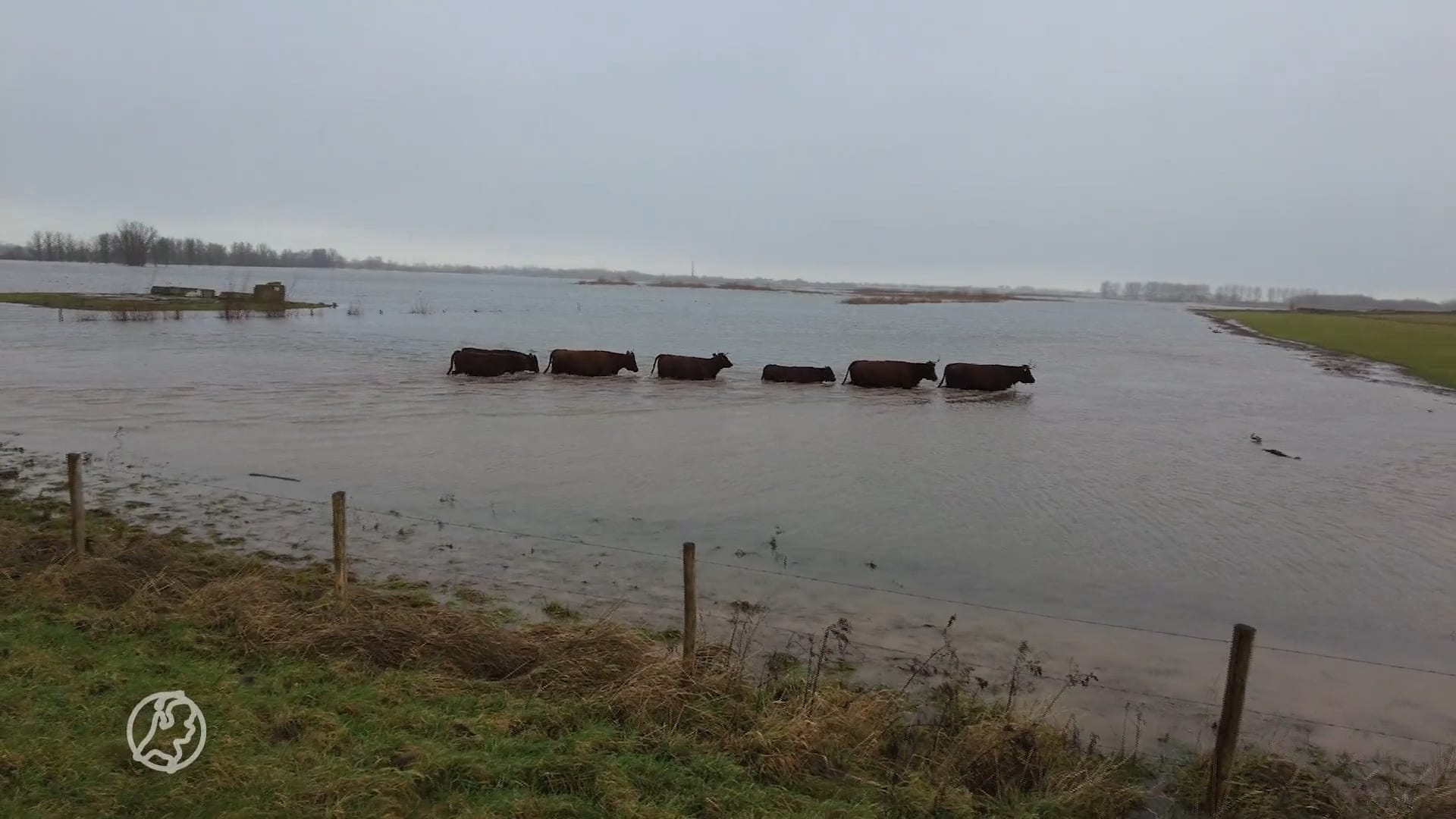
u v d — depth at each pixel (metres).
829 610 9.34
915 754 6.41
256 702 6.38
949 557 11.26
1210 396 30.03
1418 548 12.17
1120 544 12.05
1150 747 6.73
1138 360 45.47
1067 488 15.27
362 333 47.91
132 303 59.81
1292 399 29.39
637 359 37.91
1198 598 10.08
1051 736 6.46
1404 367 41.91
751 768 5.98
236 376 27.42
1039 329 78.44
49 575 8.78
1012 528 12.71
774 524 12.60
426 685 6.86
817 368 31.00
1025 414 24.55
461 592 9.41
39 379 25.52
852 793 5.82
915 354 45.91
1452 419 25.08
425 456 16.58
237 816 4.93
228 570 9.60
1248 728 7.13
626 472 15.75
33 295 65.25
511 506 13.20
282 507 12.59
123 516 11.84
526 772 5.63
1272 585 10.57
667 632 8.46
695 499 13.93
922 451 18.52
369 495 13.51
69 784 5.16
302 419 20.28
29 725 5.78
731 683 7.02
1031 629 8.99
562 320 70.50
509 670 7.36
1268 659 8.47
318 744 5.81
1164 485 15.77
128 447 16.53
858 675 7.77
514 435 19.14
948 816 5.62
